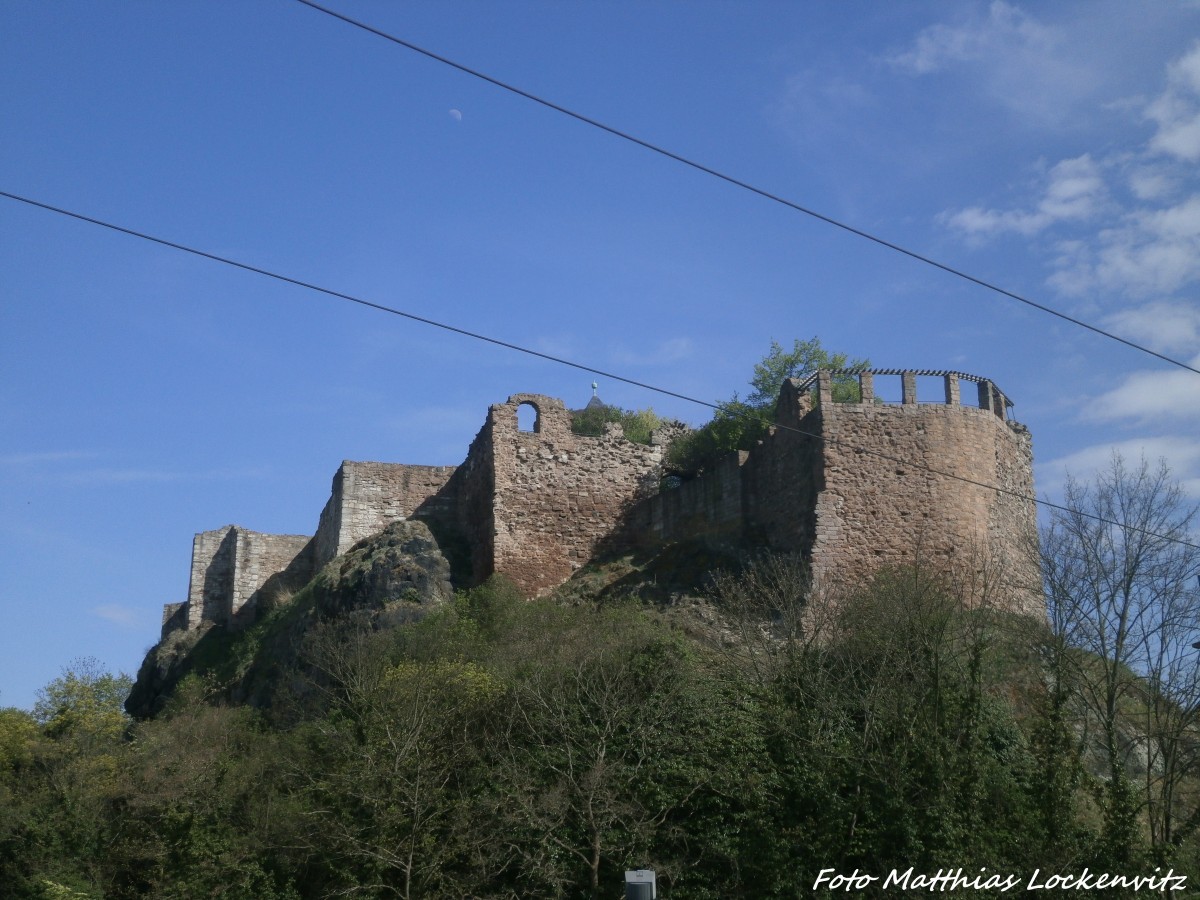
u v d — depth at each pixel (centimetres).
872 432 4547
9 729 4684
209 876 3625
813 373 4897
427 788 3506
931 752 3275
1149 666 3616
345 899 3369
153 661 6488
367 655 4331
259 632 5838
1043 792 3284
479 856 3328
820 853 3222
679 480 5497
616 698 3644
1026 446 5050
